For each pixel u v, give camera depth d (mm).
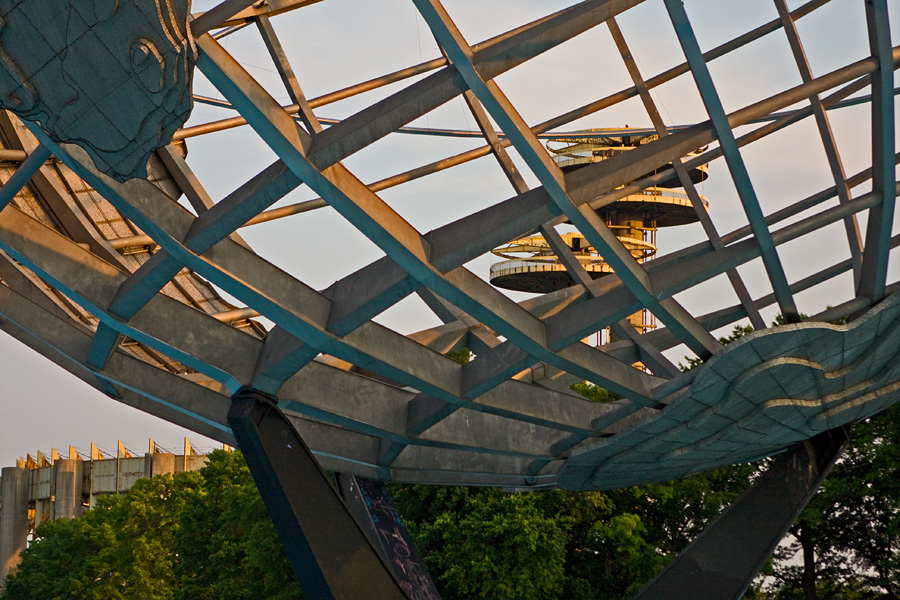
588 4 14305
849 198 23766
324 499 20453
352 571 20047
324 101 24609
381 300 18547
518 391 24594
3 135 22547
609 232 18188
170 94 13375
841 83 17750
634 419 26938
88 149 14375
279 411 20891
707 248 22297
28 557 97062
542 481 31719
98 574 79812
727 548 27562
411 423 25016
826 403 25578
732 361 22188
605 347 26188
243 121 23469
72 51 12961
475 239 17141
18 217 18578
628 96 26281
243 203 16062
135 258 26344
